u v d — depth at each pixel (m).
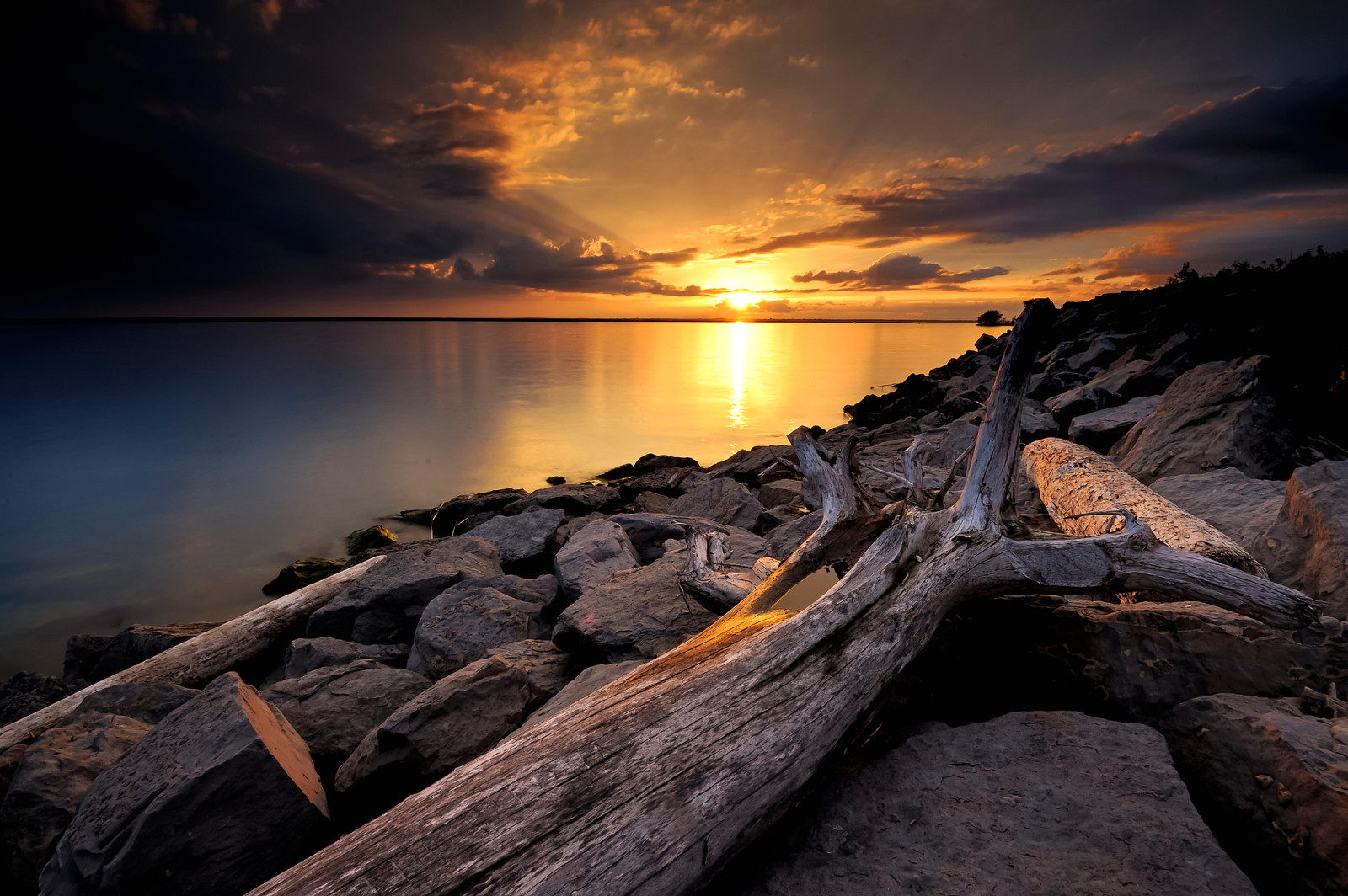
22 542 12.15
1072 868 1.80
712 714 2.12
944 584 2.88
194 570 10.72
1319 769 1.95
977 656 3.04
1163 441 7.13
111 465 18.67
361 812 3.09
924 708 2.86
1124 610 2.95
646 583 4.88
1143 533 3.16
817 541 3.69
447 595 5.47
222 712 2.79
